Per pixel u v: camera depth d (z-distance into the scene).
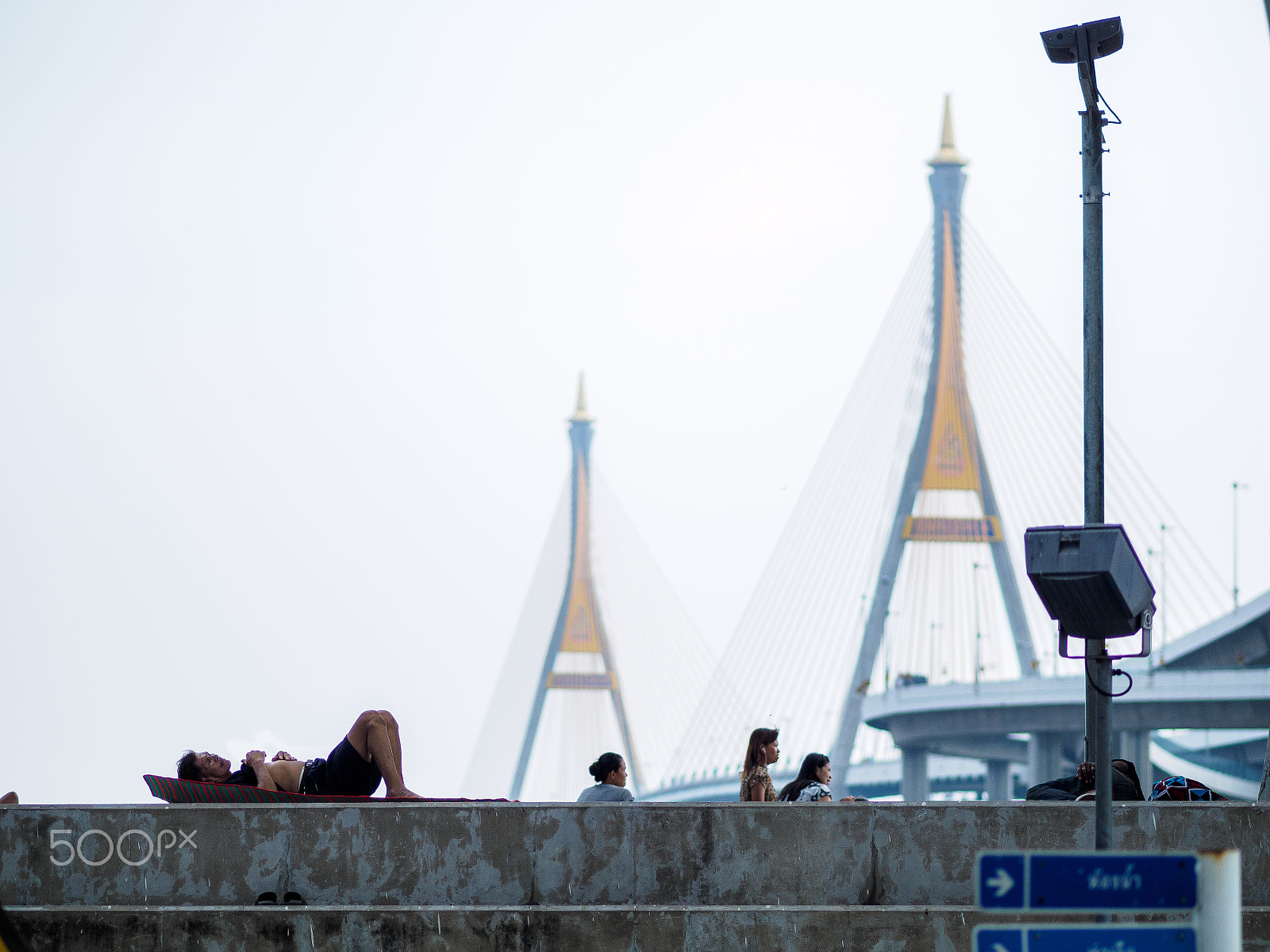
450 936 24.27
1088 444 35.72
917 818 25.59
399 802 27.16
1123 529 17.27
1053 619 18.22
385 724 29.50
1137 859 12.42
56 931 24.27
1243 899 25.03
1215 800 28.75
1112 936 12.36
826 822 25.67
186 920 24.33
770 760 32.88
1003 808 25.55
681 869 25.69
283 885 25.77
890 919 23.97
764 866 25.61
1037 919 23.77
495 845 25.84
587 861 25.77
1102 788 18.45
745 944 24.09
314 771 29.64
